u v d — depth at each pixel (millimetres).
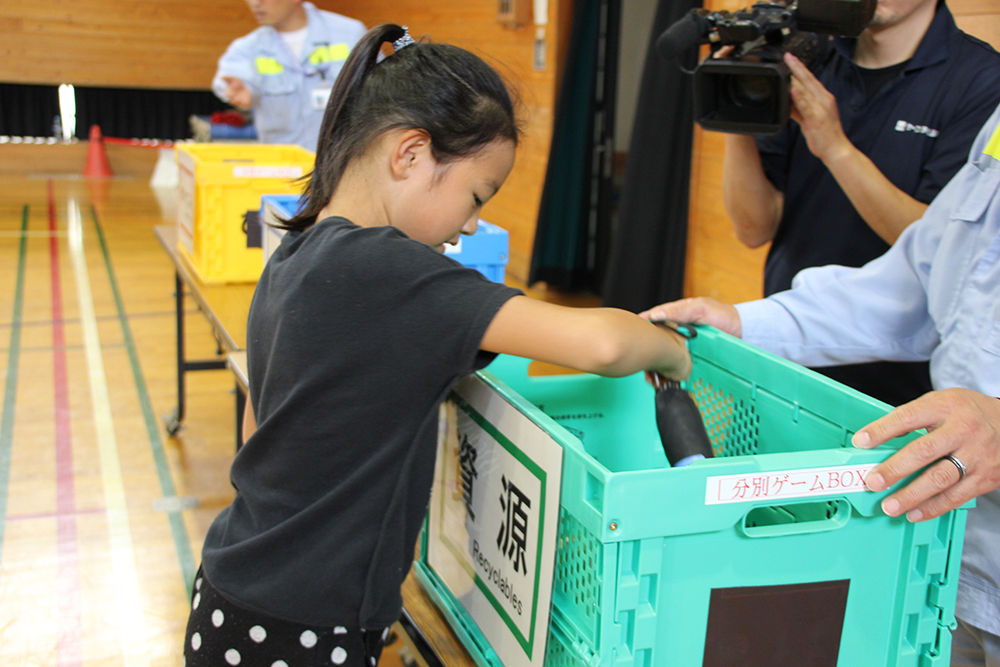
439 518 1115
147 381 3754
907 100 1611
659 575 745
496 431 921
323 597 825
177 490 2861
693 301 1283
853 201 1562
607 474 710
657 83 3846
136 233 6414
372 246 806
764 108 1559
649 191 3959
